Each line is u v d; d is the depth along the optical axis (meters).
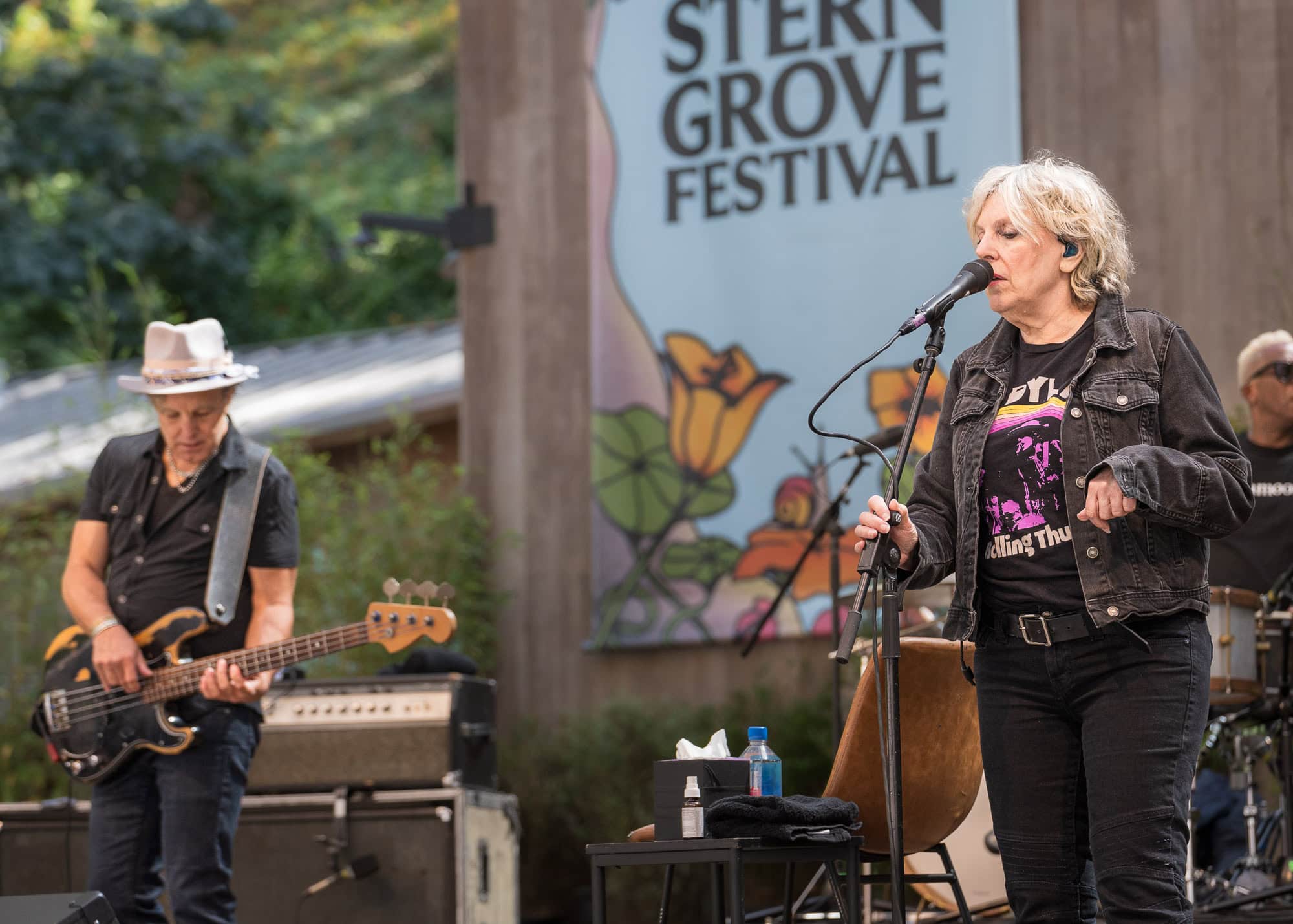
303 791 8.10
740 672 10.66
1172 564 4.16
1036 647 4.26
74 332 25.06
